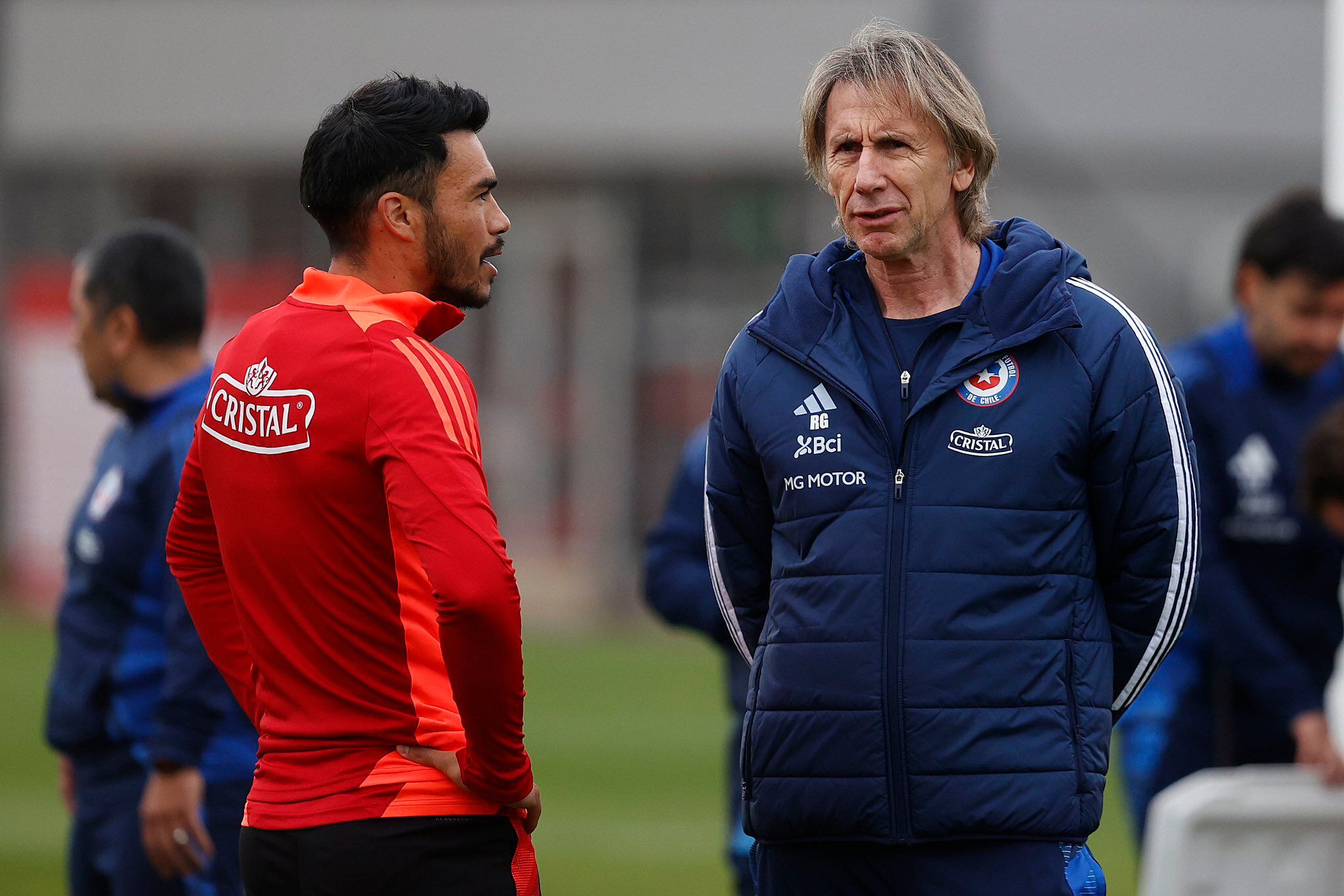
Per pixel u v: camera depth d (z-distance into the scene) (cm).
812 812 1148
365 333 1085
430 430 1058
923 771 1116
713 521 1255
